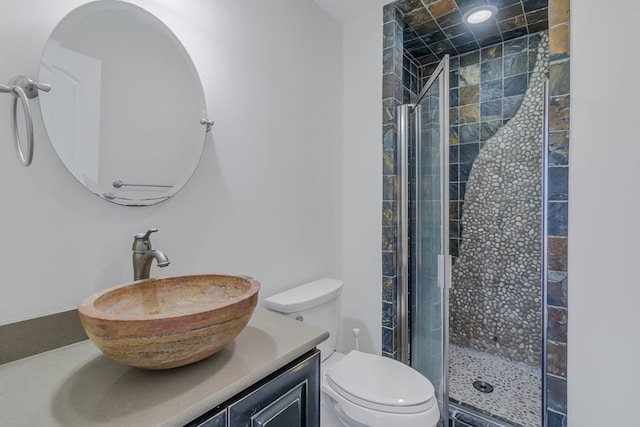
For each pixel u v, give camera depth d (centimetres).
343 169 200
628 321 118
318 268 180
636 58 116
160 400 59
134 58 99
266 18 146
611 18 120
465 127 244
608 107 121
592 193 124
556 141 130
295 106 163
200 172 118
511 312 229
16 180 77
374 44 186
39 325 79
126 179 97
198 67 117
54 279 83
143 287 83
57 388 63
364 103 191
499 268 233
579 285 127
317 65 178
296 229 164
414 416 110
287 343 84
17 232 77
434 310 162
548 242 133
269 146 148
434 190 159
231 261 130
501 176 230
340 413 123
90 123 89
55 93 82
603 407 122
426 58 246
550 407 133
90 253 90
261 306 143
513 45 221
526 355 223
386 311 183
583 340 126
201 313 63
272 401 74
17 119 77
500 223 231
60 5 83
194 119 115
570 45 127
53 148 82
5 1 75
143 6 101
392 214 181
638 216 116
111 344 58
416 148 185
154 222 105
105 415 55
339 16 190
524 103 219
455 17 191
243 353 78
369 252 190
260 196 143
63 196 85
